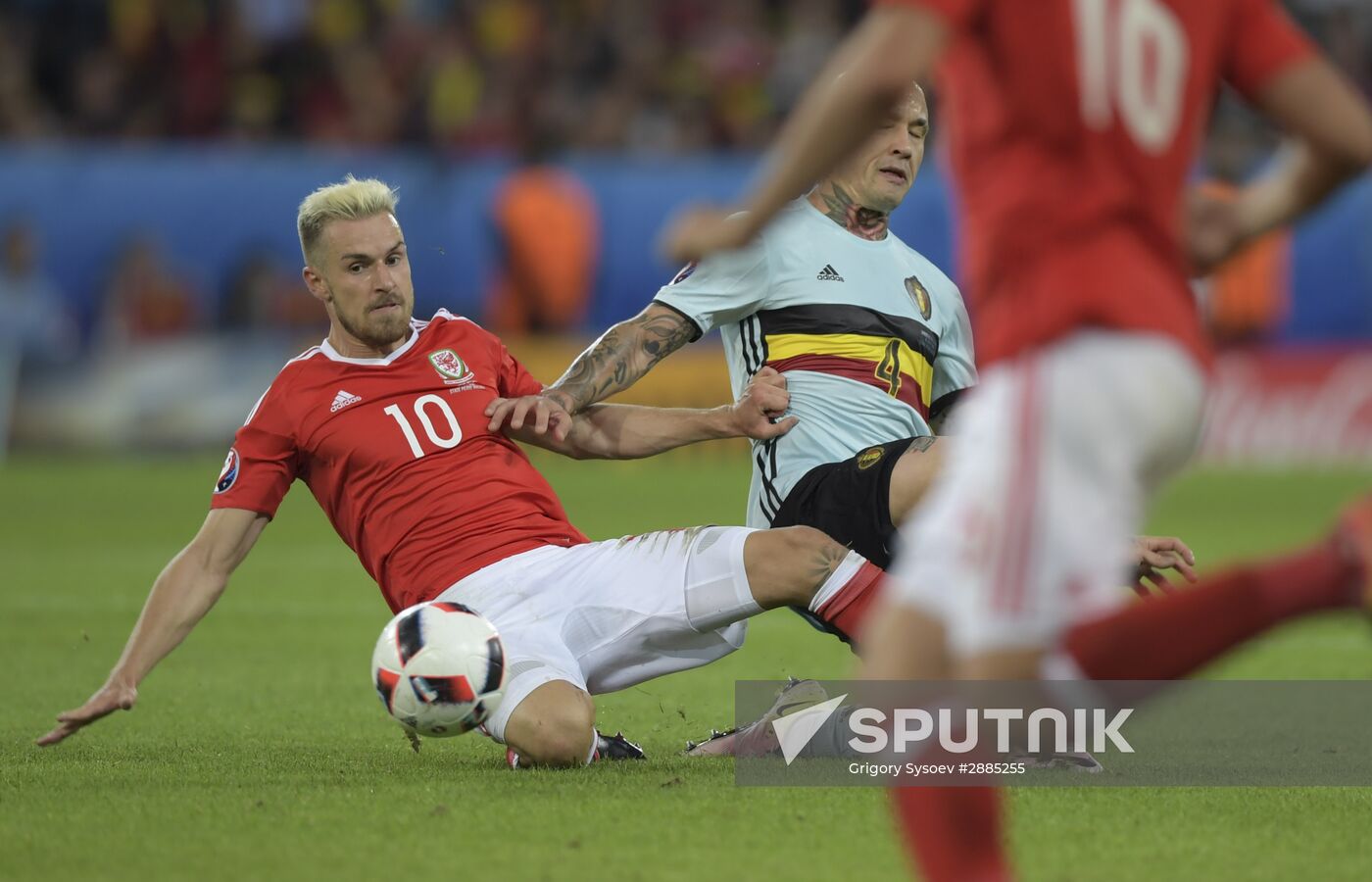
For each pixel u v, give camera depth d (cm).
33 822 1361
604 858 1238
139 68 7881
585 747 1620
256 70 7912
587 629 1712
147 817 1380
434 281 6619
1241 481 6219
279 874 1190
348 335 1808
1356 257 6638
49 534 4497
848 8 8731
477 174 6625
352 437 1772
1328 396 6688
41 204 6531
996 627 920
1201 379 959
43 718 2027
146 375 6612
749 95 8275
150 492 5659
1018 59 949
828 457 1859
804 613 1741
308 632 2928
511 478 1795
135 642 1656
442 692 1567
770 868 1209
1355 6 8394
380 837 1306
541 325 6644
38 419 6600
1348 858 1248
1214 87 1031
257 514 1742
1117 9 953
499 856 1245
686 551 1712
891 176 1894
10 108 7662
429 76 8100
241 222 6600
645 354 1861
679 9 8619
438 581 1745
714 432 1861
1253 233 1030
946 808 964
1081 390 922
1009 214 961
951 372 1984
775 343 1889
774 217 917
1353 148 977
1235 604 935
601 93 8238
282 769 1639
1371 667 2572
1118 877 1191
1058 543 911
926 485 1769
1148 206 959
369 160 6662
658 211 6706
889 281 1905
